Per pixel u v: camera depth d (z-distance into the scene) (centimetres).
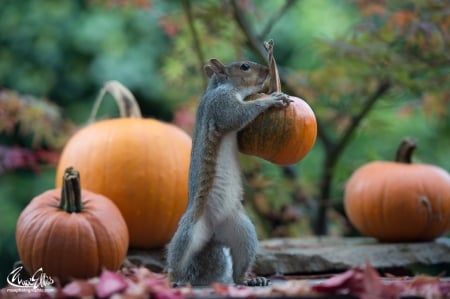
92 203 714
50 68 1469
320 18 1436
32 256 686
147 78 1445
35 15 1471
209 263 685
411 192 854
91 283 557
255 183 1001
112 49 1448
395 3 959
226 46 1030
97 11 1473
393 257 817
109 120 852
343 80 987
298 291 546
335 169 1035
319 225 1037
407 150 888
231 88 680
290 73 1028
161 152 815
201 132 679
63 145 1000
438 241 876
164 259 797
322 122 1045
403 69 903
